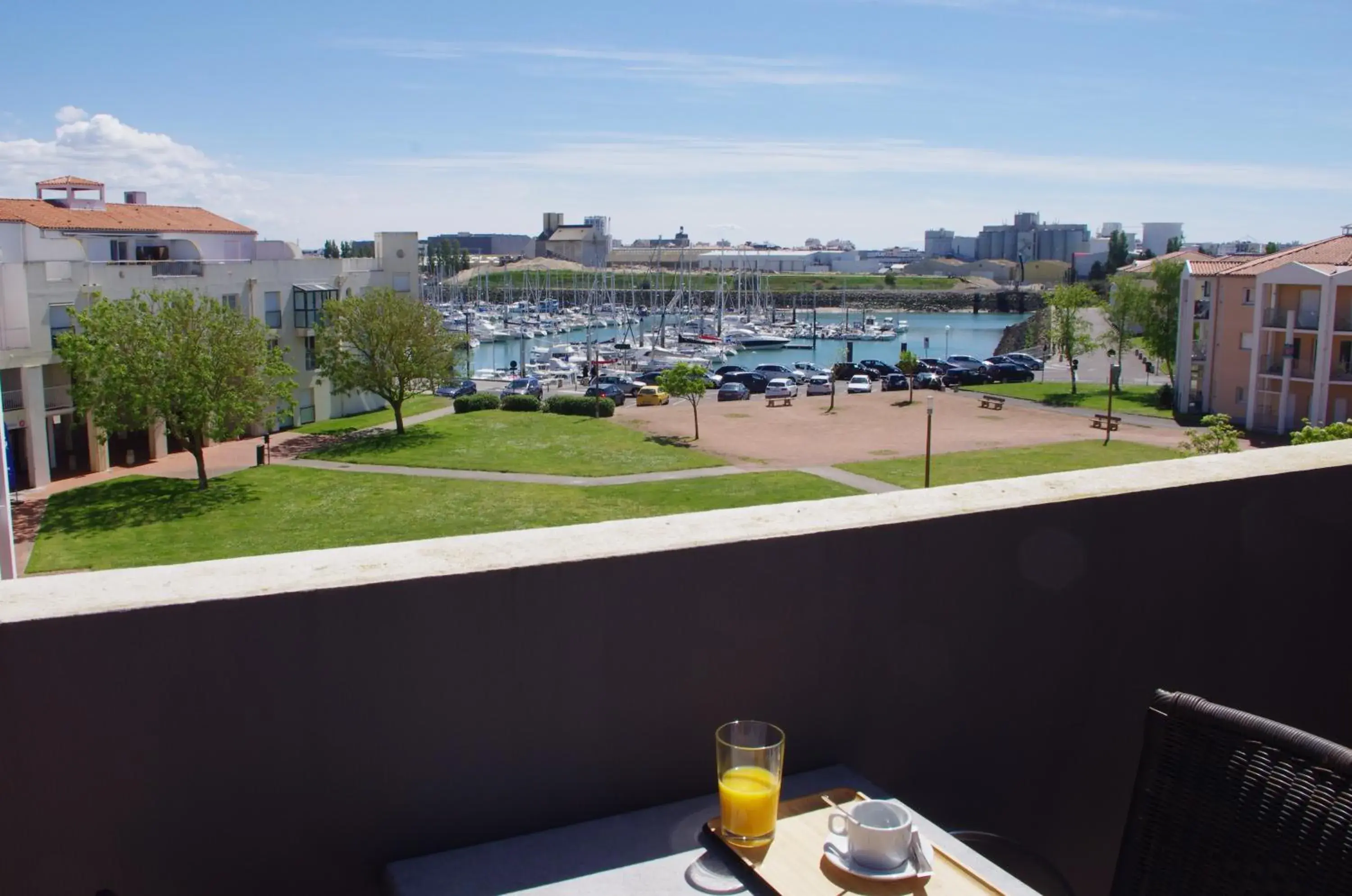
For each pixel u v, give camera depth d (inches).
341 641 76.2
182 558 1072.2
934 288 7810.0
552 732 83.7
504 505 1288.1
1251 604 118.6
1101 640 109.0
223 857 74.9
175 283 1684.3
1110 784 112.5
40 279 1392.7
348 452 1670.8
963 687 101.3
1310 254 1754.4
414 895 74.5
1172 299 2146.9
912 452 1600.6
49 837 70.5
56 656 69.3
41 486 1400.1
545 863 78.9
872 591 95.5
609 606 84.5
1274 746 68.9
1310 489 121.8
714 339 4323.3
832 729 95.3
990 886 74.9
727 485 1373.0
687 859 79.4
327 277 2070.6
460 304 5969.5
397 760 78.8
